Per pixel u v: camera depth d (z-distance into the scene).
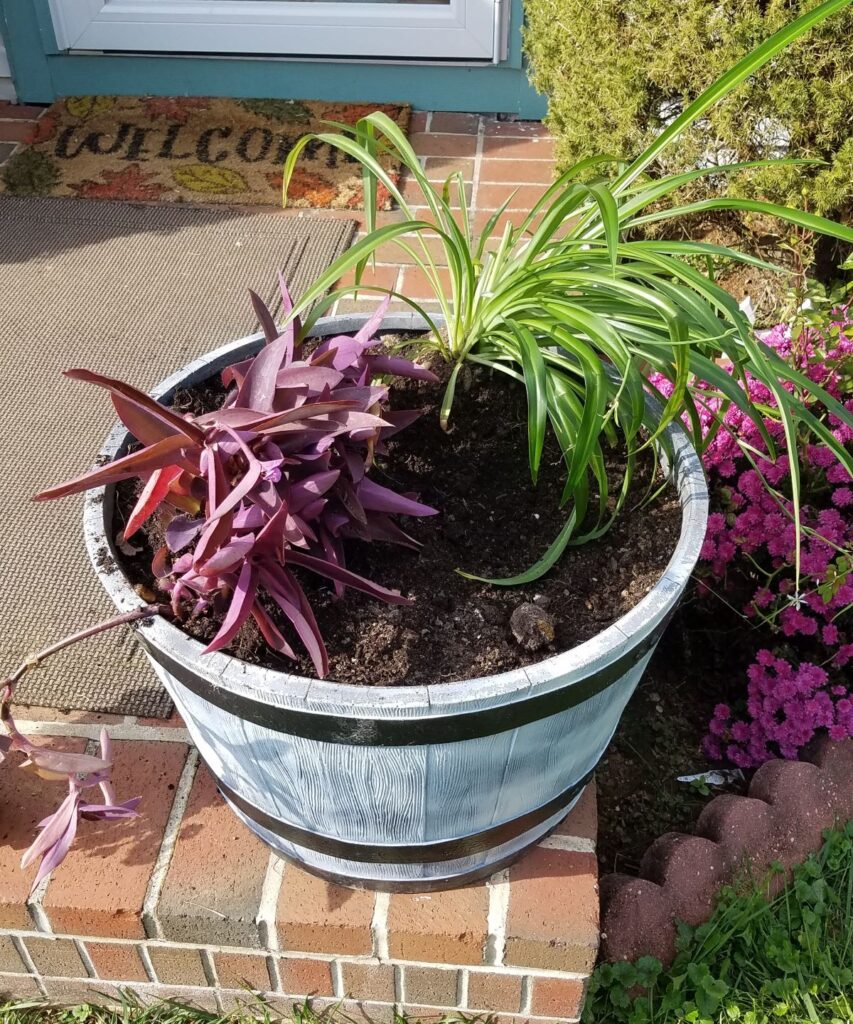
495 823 1.13
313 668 1.02
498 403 1.36
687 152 1.85
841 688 1.54
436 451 1.31
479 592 1.13
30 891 1.22
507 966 1.23
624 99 1.86
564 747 1.08
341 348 1.11
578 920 1.21
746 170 1.80
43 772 1.10
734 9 1.65
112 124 3.02
